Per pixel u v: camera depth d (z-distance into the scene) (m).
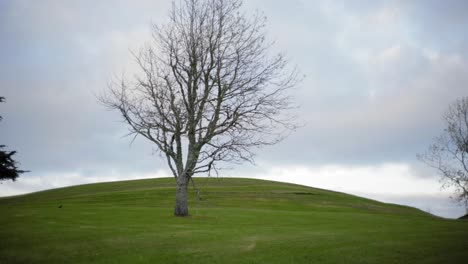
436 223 33.25
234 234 23.64
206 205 57.00
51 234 22.31
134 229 24.86
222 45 36.41
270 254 18.31
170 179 96.69
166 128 34.19
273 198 68.50
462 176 61.44
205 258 17.52
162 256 17.73
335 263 17.00
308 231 25.75
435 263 17.16
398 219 38.44
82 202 61.06
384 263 17.09
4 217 30.39
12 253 18.09
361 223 32.31
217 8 36.72
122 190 76.19
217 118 34.66
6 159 56.75
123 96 35.44
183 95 35.16
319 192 81.44
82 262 16.80
